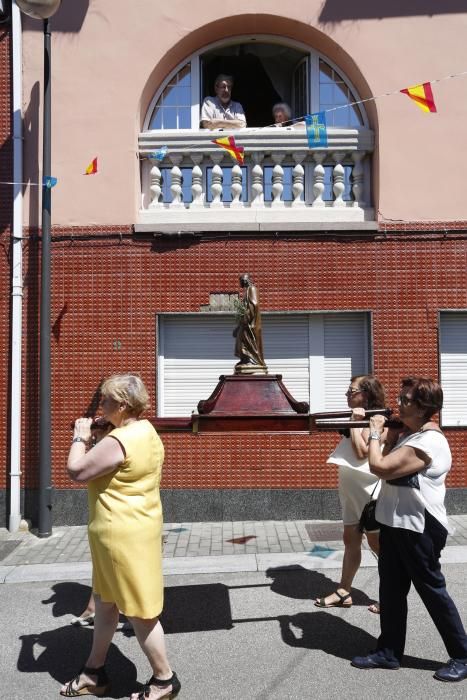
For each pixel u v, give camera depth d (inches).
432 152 312.2
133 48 315.0
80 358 309.9
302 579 222.1
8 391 307.9
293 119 332.5
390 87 313.9
